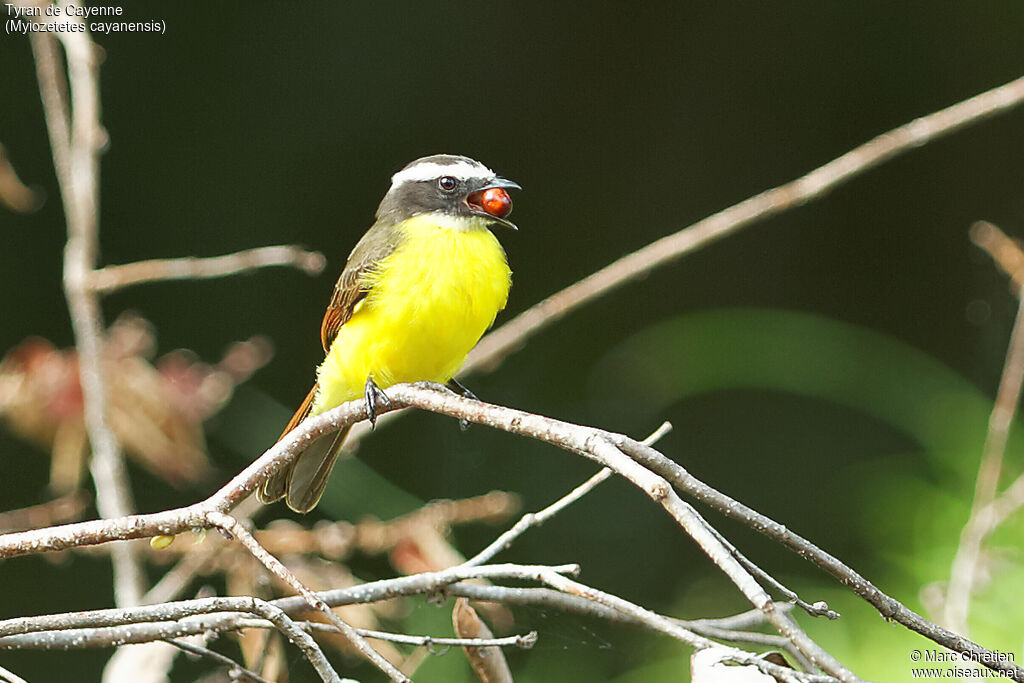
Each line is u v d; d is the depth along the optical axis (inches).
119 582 287.0
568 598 202.1
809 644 118.5
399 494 401.1
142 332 319.9
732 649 134.7
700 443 499.5
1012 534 309.0
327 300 510.9
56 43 342.6
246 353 324.8
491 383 514.3
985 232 350.0
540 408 511.5
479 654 186.1
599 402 512.4
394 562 274.1
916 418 427.2
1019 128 541.0
